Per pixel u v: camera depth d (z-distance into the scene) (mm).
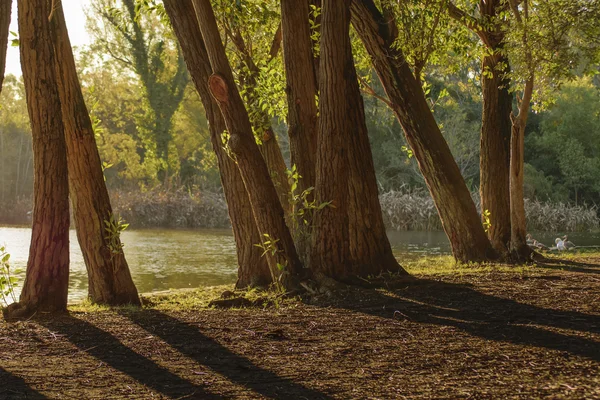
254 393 5168
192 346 6949
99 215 10461
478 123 48000
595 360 5996
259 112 13156
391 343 6953
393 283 11180
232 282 15977
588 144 46000
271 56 15117
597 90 47469
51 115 9523
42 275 9391
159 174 52750
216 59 10547
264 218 10891
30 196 60000
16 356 6555
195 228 41625
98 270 10469
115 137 56250
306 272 11070
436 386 5250
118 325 8258
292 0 11961
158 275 17344
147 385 5438
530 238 26438
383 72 15008
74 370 5953
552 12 14375
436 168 15398
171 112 51812
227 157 12344
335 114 11273
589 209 43125
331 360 6238
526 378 5418
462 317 8445
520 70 15102
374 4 14945
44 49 9453
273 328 7910
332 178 11312
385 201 39000
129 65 51469
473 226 15633
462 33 17844
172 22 11984
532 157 48312
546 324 7832
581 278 12242
